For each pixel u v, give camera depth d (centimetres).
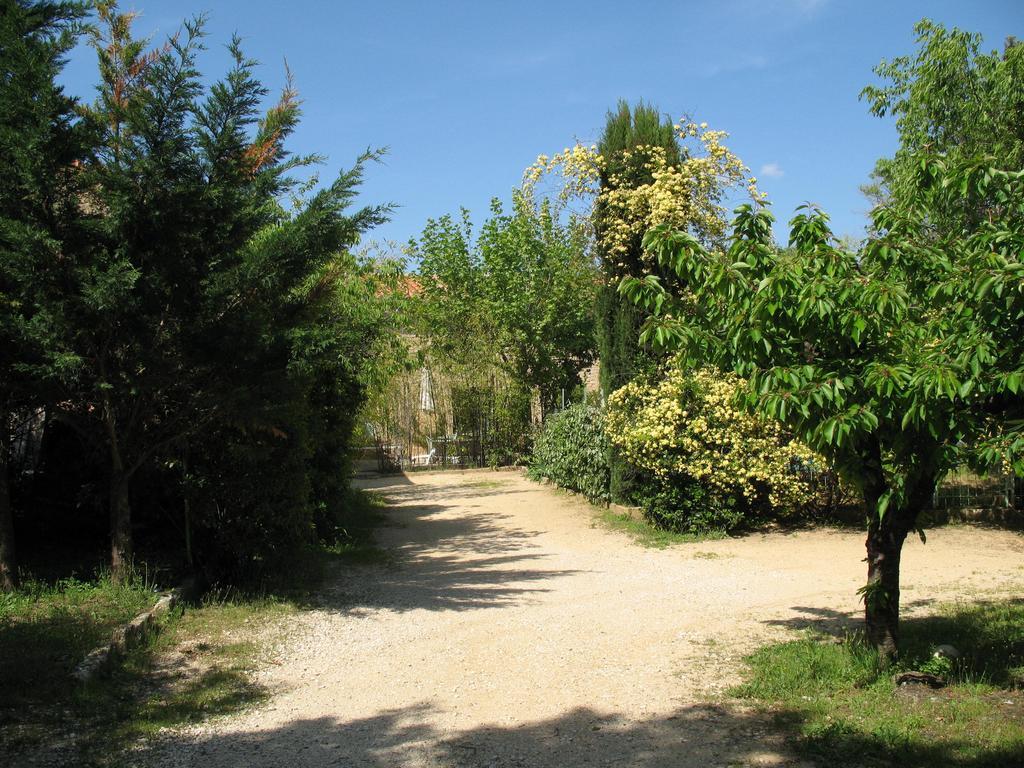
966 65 1134
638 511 1238
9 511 695
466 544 1126
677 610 732
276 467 812
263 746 438
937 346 452
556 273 2219
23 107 621
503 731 455
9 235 598
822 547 1025
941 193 543
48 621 611
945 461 441
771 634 639
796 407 448
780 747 414
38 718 463
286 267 744
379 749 433
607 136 1307
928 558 959
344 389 1120
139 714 482
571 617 714
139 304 643
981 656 552
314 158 788
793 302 466
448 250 2339
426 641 647
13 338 623
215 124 689
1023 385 392
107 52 772
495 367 2264
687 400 1138
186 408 721
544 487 1747
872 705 465
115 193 647
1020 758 384
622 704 493
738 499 1141
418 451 2278
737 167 1339
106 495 773
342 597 805
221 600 757
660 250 518
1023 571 878
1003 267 413
